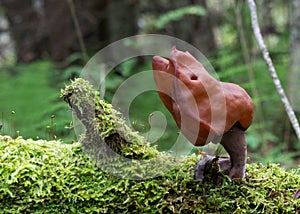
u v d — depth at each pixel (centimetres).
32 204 229
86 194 230
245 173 249
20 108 564
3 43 1138
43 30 1034
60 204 230
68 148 248
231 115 217
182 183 236
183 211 233
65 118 475
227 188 237
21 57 1071
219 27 973
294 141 640
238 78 700
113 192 233
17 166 232
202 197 234
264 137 555
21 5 1074
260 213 238
